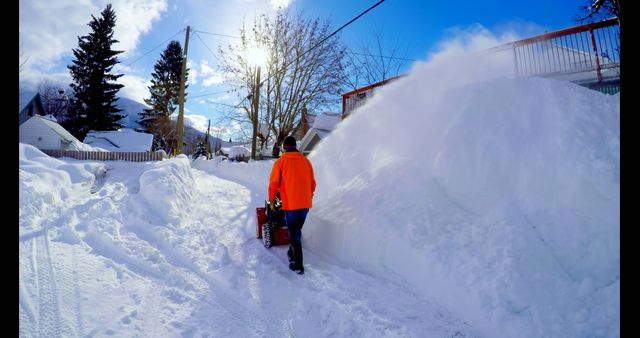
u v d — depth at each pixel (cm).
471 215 352
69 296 267
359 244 382
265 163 1303
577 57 800
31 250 346
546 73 827
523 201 331
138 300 278
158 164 869
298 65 2353
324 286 320
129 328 238
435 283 295
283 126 2456
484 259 284
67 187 618
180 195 604
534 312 237
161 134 4819
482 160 375
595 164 297
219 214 608
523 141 366
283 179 372
